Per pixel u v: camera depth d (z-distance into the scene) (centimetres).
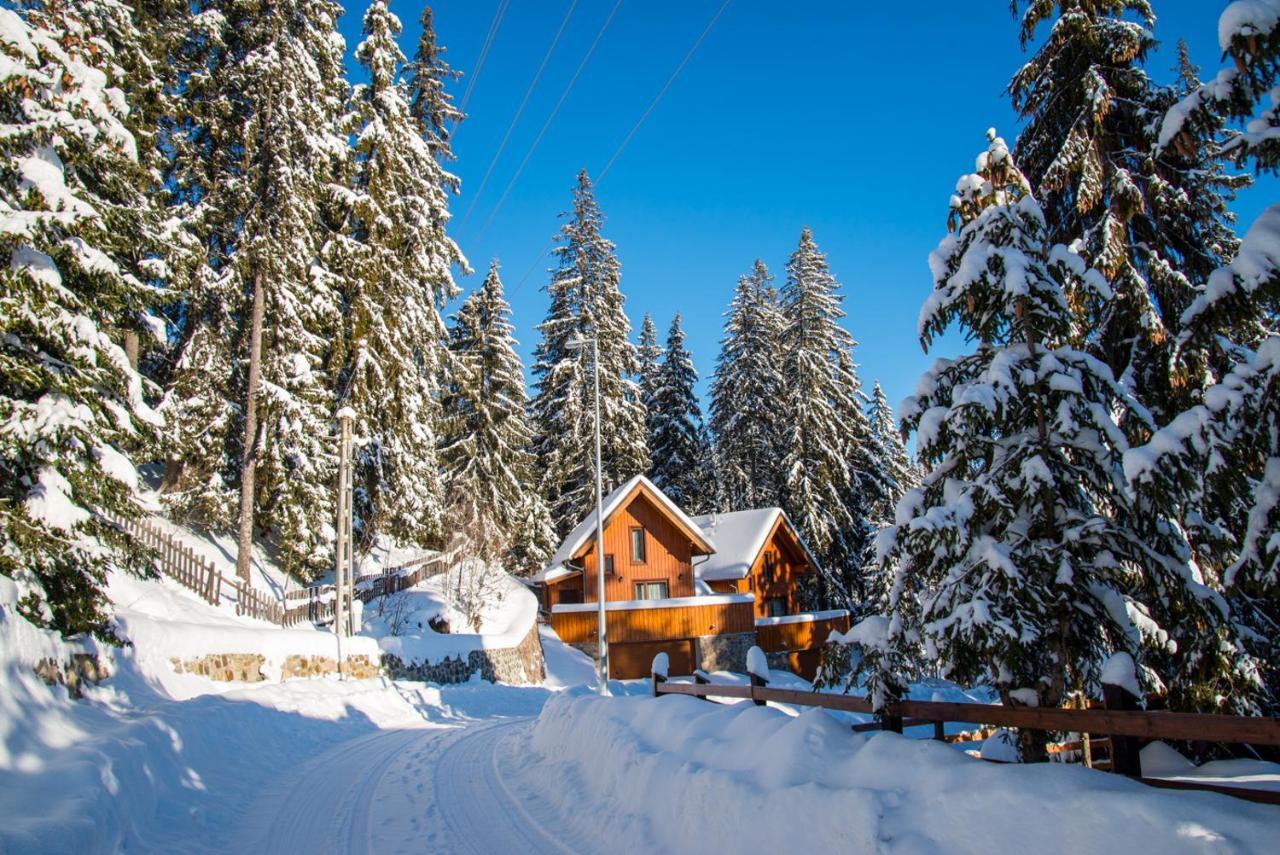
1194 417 521
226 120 2544
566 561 3344
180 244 2159
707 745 759
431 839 791
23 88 1052
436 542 3572
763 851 573
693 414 4753
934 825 484
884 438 4650
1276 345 482
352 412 2431
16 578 1010
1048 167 1188
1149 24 1127
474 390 3628
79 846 641
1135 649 687
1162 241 1078
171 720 1086
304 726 1532
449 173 3284
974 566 655
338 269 2814
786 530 3797
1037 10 1143
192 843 809
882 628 694
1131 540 634
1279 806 400
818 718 672
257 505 2705
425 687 2308
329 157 2630
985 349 744
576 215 4134
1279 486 481
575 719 1108
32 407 1054
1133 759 468
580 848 739
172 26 2336
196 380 2492
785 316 4541
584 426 3959
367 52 2856
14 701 887
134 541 1195
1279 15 459
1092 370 684
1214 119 541
